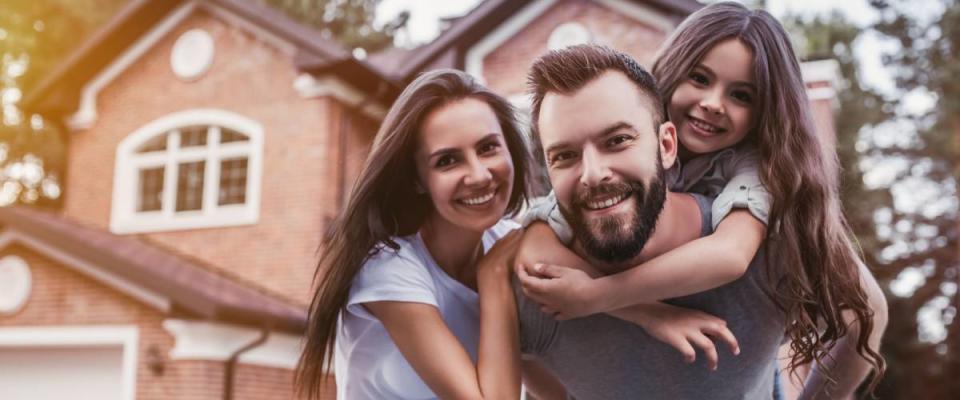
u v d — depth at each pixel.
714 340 2.34
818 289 2.32
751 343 2.39
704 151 2.39
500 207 2.42
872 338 2.73
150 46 14.30
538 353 2.53
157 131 14.09
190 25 14.05
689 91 2.36
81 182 14.43
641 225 2.14
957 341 19.06
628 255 2.16
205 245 13.27
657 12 11.95
